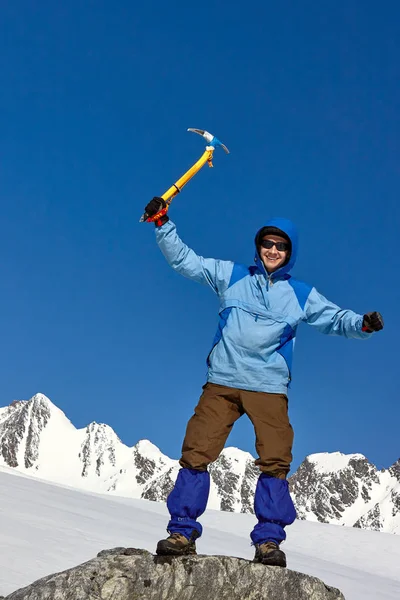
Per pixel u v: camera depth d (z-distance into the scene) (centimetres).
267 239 489
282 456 470
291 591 467
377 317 473
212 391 480
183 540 450
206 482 466
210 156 498
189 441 470
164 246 497
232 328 482
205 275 504
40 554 1360
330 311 497
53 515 1998
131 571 417
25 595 404
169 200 495
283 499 471
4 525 1609
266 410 472
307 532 4147
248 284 494
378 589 2316
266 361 479
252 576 455
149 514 3266
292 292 496
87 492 4997
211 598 441
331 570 2623
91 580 409
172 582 427
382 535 4125
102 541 1741
